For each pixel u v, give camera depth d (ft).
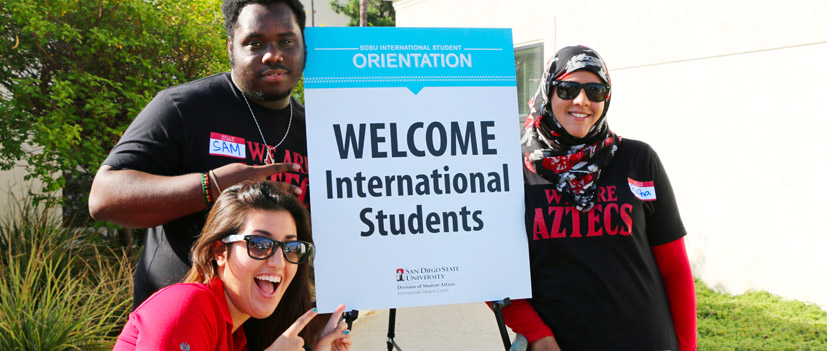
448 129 7.56
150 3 17.99
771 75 17.47
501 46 7.93
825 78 16.37
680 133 19.76
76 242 17.21
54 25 15.88
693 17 19.17
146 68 17.67
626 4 20.90
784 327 15.55
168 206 6.17
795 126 17.03
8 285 14.03
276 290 6.07
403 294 7.16
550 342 7.22
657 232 7.80
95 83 16.47
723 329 15.57
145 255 7.18
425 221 7.33
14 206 18.60
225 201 5.96
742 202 18.38
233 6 6.95
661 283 7.82
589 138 7.48
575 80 7.30
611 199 7.43
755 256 18.20
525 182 7.71
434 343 15.80
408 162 7.39
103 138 17.07
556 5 23.13
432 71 7.64
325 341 6.37
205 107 7.01
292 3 7.00
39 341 12.00
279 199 6.04
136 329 5.41
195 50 18.94
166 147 6.77
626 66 21.15
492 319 17.83
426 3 28.68
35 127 15.69
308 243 6.19
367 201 7.22
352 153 7.27
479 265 7.36
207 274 5.96
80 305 14.51
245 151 7.14
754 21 17.74
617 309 7.28
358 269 7.09
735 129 18.37
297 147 7.70
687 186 19.76
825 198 16.51
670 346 7.61
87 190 21.03
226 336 5.82
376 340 16.14
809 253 16.92
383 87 7.49
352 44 7.49
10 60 16.70
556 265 7.39
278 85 6.96
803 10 16.70
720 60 18.58
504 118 7.75
